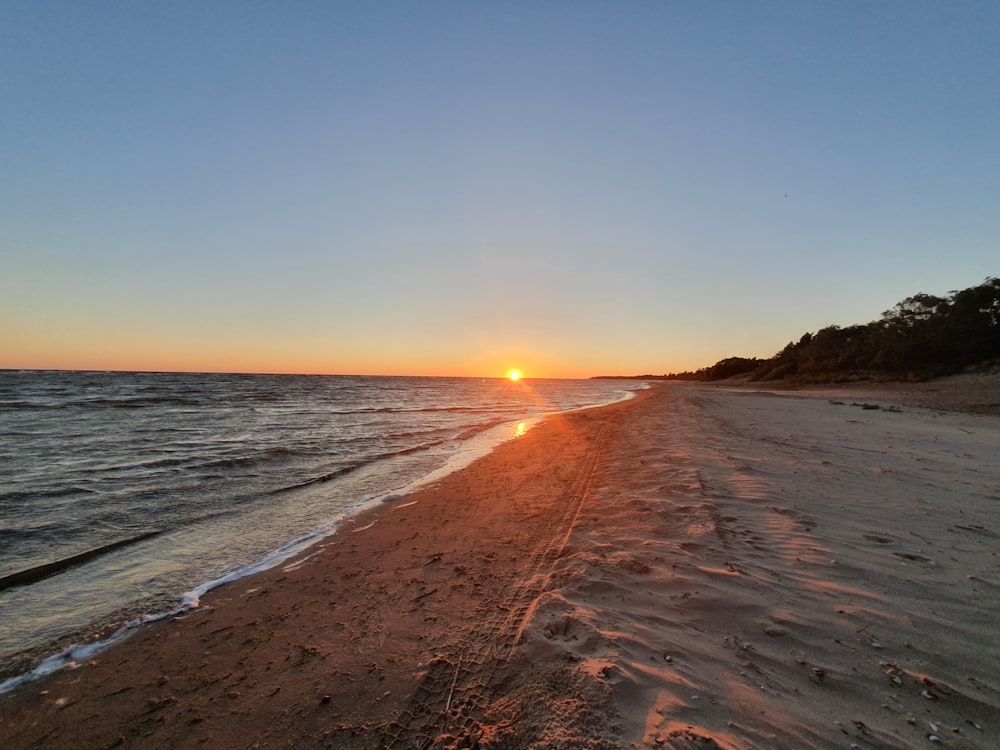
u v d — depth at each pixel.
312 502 8.07
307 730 2.66
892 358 43.78
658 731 2.28
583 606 3.62
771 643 2.97
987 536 4.57
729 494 6.30
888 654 2.80
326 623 3.95
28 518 7.04
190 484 9.23
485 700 2.73
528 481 8.98
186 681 3.24
